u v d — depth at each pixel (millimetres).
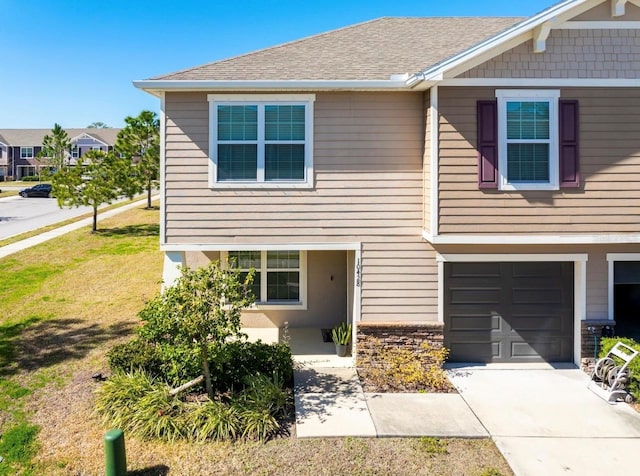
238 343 8719
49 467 6379
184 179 9859
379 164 9953
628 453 6820
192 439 7051
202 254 12719
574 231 9188
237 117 9875
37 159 68875
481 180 9133
